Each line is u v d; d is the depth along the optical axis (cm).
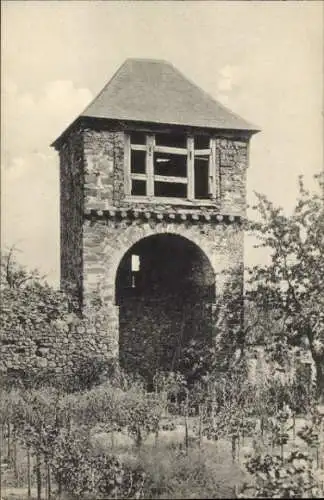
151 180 1756
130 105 1758
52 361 1662
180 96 1828
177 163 2109
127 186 1744
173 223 1766
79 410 1367
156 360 1959
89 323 1695
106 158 1731
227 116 1822
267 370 1705
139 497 966
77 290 1731
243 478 1030
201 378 1739
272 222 1706
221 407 1468
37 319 1667
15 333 1650
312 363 1697
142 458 1075
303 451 1230
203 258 1794
